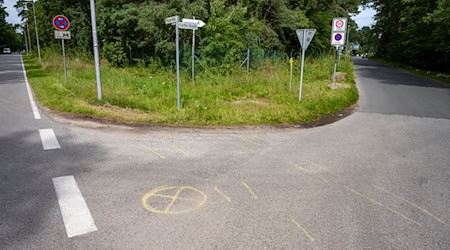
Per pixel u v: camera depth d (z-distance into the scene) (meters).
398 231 2.86
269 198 3.43
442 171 4.39
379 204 3.37
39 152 4.71
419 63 29.19
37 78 14.04
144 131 6.14
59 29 11.88
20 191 3.42
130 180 3.79
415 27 26.33
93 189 3.52
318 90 11.90
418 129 6.93
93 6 7.89
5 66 24.14
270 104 9.23
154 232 2.73
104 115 7.18
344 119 7.93
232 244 2.58
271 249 2.53
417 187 3.83
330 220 3.01
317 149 5.31
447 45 21.80
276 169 4.30
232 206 3.22
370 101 10.81
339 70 19.98
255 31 18.70
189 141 5.56
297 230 2.82
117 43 19.20
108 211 3.06
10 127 6.08
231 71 14.88
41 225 2.79
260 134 6.25
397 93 13.03
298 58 23.52
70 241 2.57
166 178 3.89
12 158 4.43
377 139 6.05
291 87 12.06
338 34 12.39
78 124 6.43
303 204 3.31
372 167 4.50
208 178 3.92
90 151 4.82
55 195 3.35
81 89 9.80
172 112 7.65
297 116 7.82
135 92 9.90
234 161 4.58
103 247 2.50
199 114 7.50
